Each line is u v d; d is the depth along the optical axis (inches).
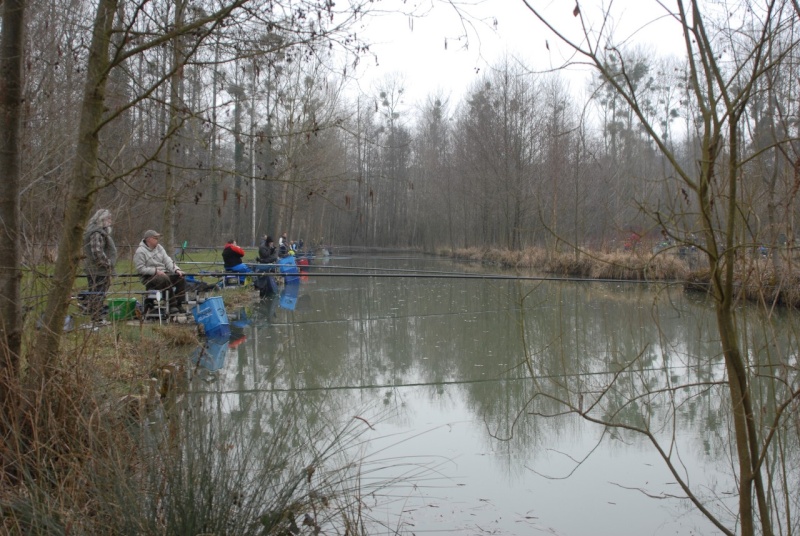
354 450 185.8
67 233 144.0
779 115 117.7
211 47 155.2
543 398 272.2
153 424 137.1
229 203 948.0
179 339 319.3
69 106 231.8
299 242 1327.5
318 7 151.3
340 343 395.9
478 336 427.2
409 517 151.3
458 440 214.8
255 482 129.0
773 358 204.4
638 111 98.2
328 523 135.3
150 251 364.8
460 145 1589.6
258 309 563.2
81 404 130.3
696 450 209.0
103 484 116.5
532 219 1175.6
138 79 177.0
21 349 145.1
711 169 97.1
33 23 203.9
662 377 304.8
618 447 211.8
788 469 172.9
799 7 96.0
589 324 467.5
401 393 277.9
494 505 161.5
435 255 1784.0
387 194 2263.8
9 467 125.5
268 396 253.8
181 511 116.6
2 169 138.3
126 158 201.5
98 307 167.2
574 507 163.3
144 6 148.1
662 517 157.5
